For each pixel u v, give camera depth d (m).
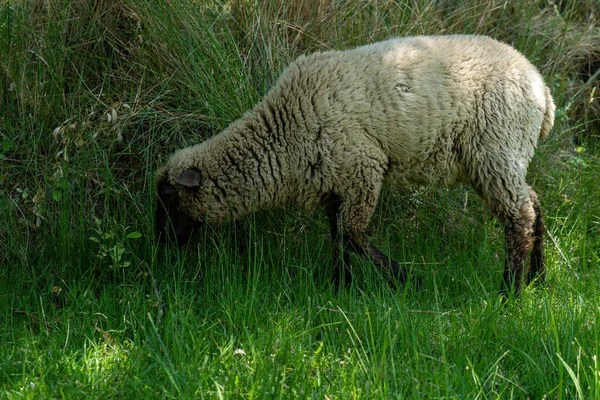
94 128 6.56
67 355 4.48
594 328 4.51
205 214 5.96
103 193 6.43
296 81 5.68
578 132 8.39
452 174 5.90
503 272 5.88
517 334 4.74
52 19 6.81
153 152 6.73
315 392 4.05
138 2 6.80
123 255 5.99
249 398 3.79
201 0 7.10
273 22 7.25
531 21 8.47
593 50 8.92
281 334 4.55
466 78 5.61
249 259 5.58
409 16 7.75
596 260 6.45
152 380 4.17
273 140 5.68
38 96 6.56
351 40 7.39
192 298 5.38
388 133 5.58
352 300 5.33
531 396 4.16
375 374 4.04
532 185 7.34
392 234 6.73
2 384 4.04
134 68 6.96
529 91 5.75
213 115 6.63
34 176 6.23
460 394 4.02
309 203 5.89
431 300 5.52
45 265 5.96
